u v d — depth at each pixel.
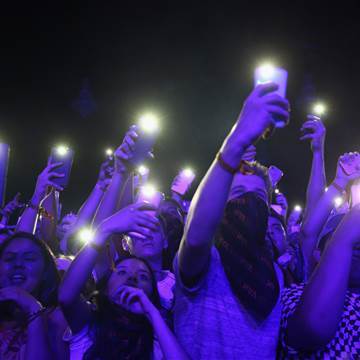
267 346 1.67
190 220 1.57
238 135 1.50
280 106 1.48
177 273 1.71
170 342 1.71
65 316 2.17
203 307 1.66
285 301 1.79
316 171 3.02
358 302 1.90
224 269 1.70
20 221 3.23
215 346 1.63
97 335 2.20
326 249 1.68
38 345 2.11
